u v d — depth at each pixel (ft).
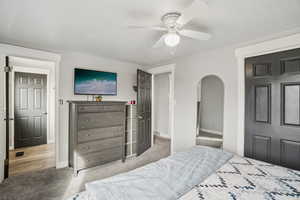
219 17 5.14
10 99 11.32
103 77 10.23
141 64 12.21
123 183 3.69
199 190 3.55
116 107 9.21
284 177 4.21
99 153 8.45
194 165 4.78
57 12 4.89
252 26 5.78
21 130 11.89
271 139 6.40
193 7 3.74
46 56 8.29
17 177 7.51
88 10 4.77
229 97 7.71
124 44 7.83
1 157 7.17
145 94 11.81
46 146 12.34
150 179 3.90
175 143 10.23
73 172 8.06
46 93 13.01
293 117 5.90
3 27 5.93
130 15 5.08
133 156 10.69
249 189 3.61
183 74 9.91
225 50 7.90
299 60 5.77
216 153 5.89
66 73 8.93
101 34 6.61
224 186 3.73
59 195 6.14
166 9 4.69
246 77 7.13
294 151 5.85
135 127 11.32
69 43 7.72
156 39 7.13
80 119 7.76
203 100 10.82
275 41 6.25
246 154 7.08
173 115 10.39
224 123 7.87
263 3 4.34
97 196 3.16
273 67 6.37
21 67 11.68
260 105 6.72
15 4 4.43
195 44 7.69
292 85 5.92
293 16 5.04
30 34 6.59
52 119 13.35
